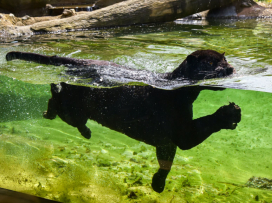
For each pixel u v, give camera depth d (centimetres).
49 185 124
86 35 262
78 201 114
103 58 177
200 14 363
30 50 198
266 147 120
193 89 131
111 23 314
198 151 127
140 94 133
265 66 150
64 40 237
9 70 160
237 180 112
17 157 141
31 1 439
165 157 125
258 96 125
